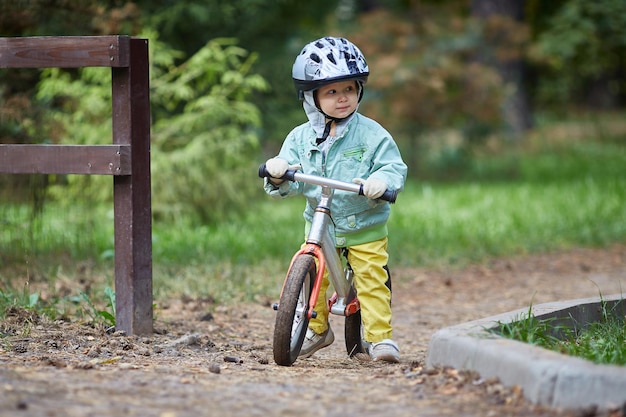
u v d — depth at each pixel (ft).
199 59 59.88
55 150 26.73
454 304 38.50
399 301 39.01
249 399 18.11
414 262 47.29
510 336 20.90
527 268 47.21
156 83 59.93
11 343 24.09
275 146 83.87
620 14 117.39
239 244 48.96
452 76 88.48
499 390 18.26
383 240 24.47
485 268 47.06
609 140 128.36
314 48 23.65
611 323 24.91
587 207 65.51
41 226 43.32
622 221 59.98
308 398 18.34
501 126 101.45
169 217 57.16
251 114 60.39
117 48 25.86
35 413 16.08
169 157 57.31
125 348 24.88
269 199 69.87
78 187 53.62
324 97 23.68
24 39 26.78
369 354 25.13
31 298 29.04
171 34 75.46
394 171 23.54
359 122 24.38
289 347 22.71
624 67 159.12
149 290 27.30
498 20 93.20
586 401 16.81
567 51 116.37
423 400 18.20
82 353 23.61
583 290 41.22
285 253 46.88
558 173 93.61
